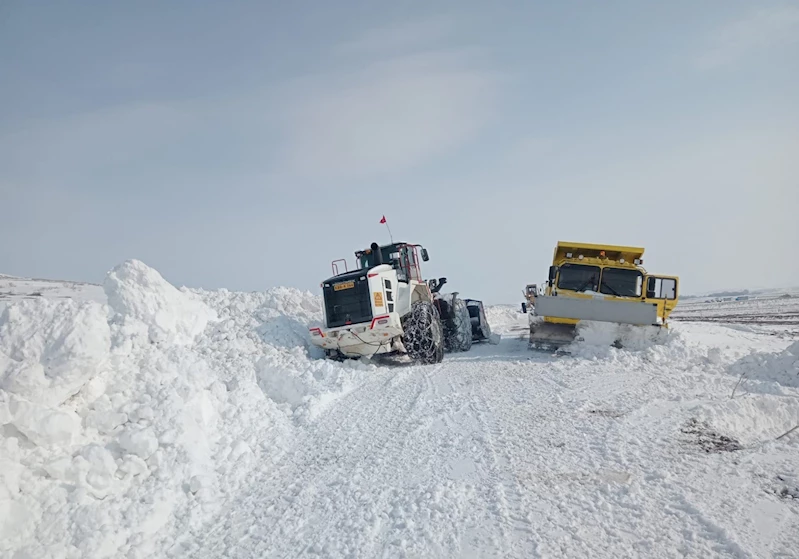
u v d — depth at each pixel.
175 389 6.00
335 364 9.91
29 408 4.48
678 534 3.76
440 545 3.79
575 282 12.92
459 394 8.16
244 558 3.88
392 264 13.01
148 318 8.05
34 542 3.83
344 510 4.48
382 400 8.07
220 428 6.23
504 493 4.54
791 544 3.58
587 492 4.48
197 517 4.54
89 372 5.14
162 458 4.97
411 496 4.61
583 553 3.57
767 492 4.39
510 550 3.65
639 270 12.78
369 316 10.55
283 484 5.20
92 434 5.02
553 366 10.16
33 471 4.31
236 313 11.54
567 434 5.96
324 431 6.73
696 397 7.30
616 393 7.75
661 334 11.27
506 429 6.26
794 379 8.38
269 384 8.61
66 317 5.20
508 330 22.48
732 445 5.55
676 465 4.97
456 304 14.13
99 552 3.86
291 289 14.08
